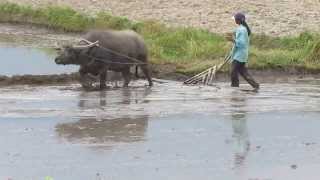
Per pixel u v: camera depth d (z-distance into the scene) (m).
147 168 27.78
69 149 30.48
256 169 27.83
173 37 63.09
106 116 37.38
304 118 37.69
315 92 46.59
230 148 31.11
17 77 48.69
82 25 82.19
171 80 51.84
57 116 37.19
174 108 40.03
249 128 35.12
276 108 40.47
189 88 47.75
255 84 47.62
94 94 44.78
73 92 45.38
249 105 41.31
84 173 26.94
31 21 90.06
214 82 51.22
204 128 34.97
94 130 34.03
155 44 62.31
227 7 88.88
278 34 70.25
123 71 48.56
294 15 83.00
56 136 32.78
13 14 93.06
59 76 49.81
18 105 40.19
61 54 47.16
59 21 85.19
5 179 26.02
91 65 47.06
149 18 81.12
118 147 30.95
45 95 43.84
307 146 31.62
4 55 61.41
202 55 59.34
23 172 27.00
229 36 67.31
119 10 89.81
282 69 55.50
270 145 31.72
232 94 45.38
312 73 55.41
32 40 73.56
